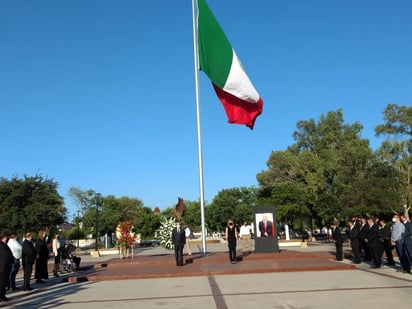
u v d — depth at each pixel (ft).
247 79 70.69
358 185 115.55
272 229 81.30
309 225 183.11
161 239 86.79
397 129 169.58
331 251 90.68
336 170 153.28
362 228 60.70
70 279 54.34
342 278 46.14
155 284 47.47
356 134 180.75
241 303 33.12
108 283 50.72
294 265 58.80
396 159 157.28
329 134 178.91
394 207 114.93
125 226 84.99
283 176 194.08
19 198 115.96
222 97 72.02
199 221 261.85
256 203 197.36
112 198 221.87
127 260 75.41
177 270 57.72
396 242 49.96
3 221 110.22
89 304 35.78
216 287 42.60
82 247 196.85
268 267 57.06
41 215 113.39
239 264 62.80
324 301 32.53
